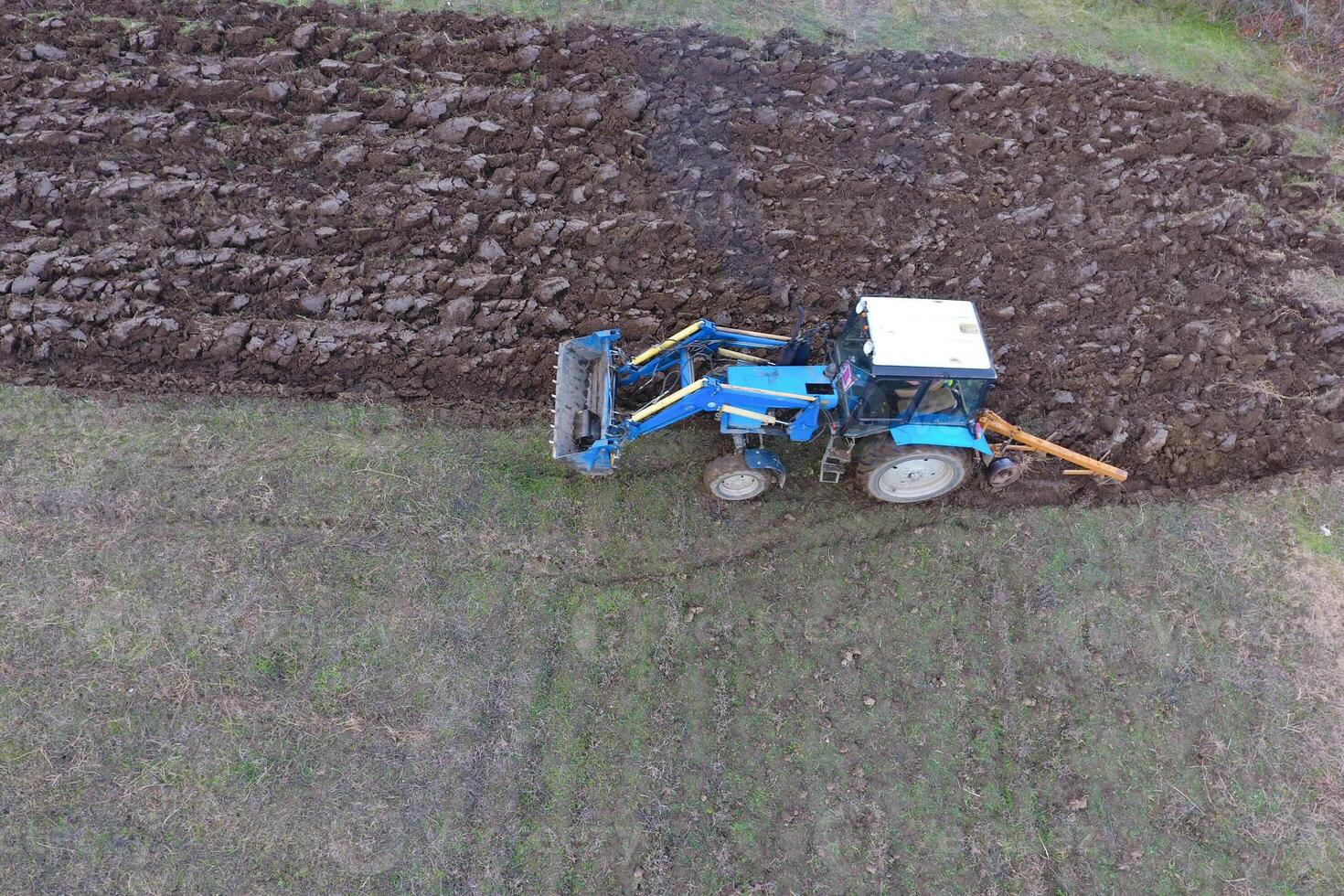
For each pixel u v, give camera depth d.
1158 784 6.70
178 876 6.02
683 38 12.38
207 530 7.66
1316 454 8.68
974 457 7.74
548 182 10.33
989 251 10.10
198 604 7.20
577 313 9.33
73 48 11.22
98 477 7.88
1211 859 6.36
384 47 11.74
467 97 11.01
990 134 11.49
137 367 8.75
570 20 12.52
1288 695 7.11
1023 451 8.27
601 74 11.55
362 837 6.25
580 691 7.04
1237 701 7.10
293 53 11.31
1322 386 9.09
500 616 7.36
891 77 12.02
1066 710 7.06
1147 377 9.04
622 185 10.39
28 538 7.49
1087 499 8.31
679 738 6.84
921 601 7.65
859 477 7.77
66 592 7.19
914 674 7.25
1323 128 12.31
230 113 10.64
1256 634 7.48
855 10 13.51
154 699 6.71
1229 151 11.67
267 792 6.38
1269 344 9.30
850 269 9.82
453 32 12.05
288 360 8.76
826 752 6.83
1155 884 6.27
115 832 6.16
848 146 11.14
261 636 7.07
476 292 9.29
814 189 10.54
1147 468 8.55
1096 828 6.51
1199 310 9.64
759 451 7.59
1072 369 9.07
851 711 7.04
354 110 10.92
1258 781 6.69
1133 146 11.24
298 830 6.25
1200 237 10.30
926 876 6.31
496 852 6.27
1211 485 8.49
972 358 6.72
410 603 7.38
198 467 8.05
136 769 6.41
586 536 7.90
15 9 11.54
